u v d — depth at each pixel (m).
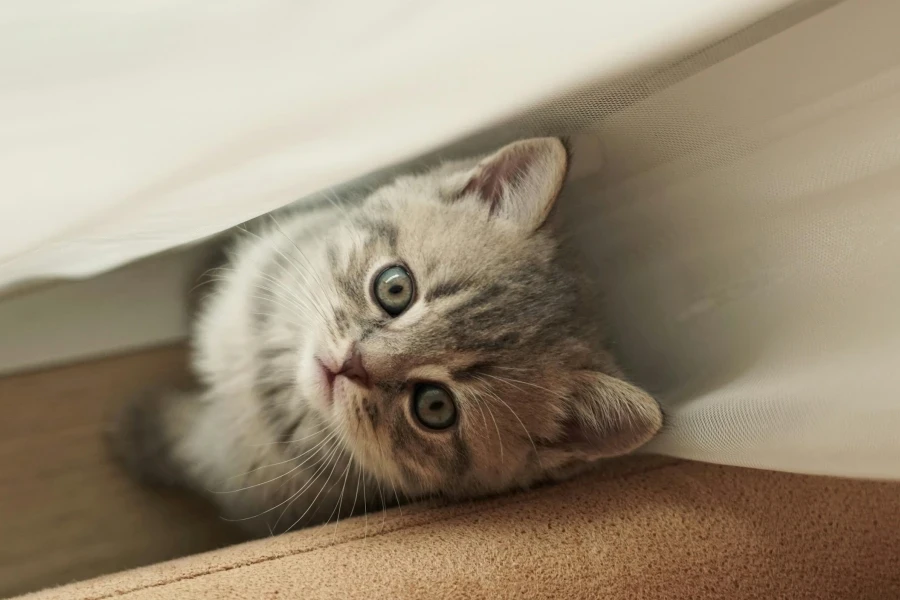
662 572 0.28
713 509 0.29
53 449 0.36
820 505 0.29
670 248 0.32
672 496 0.29
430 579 0.27
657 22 0.25
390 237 0.30
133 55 0.22
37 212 0.24
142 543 0.36
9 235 0.25
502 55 0.25
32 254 0.27
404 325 0.30
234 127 0.24
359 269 0.30
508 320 0.30
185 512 0.37
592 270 0.34
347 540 0.29
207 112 0.23
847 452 0.27
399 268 0.30
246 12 0.22
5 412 0.35
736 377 0.29
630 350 0.33
